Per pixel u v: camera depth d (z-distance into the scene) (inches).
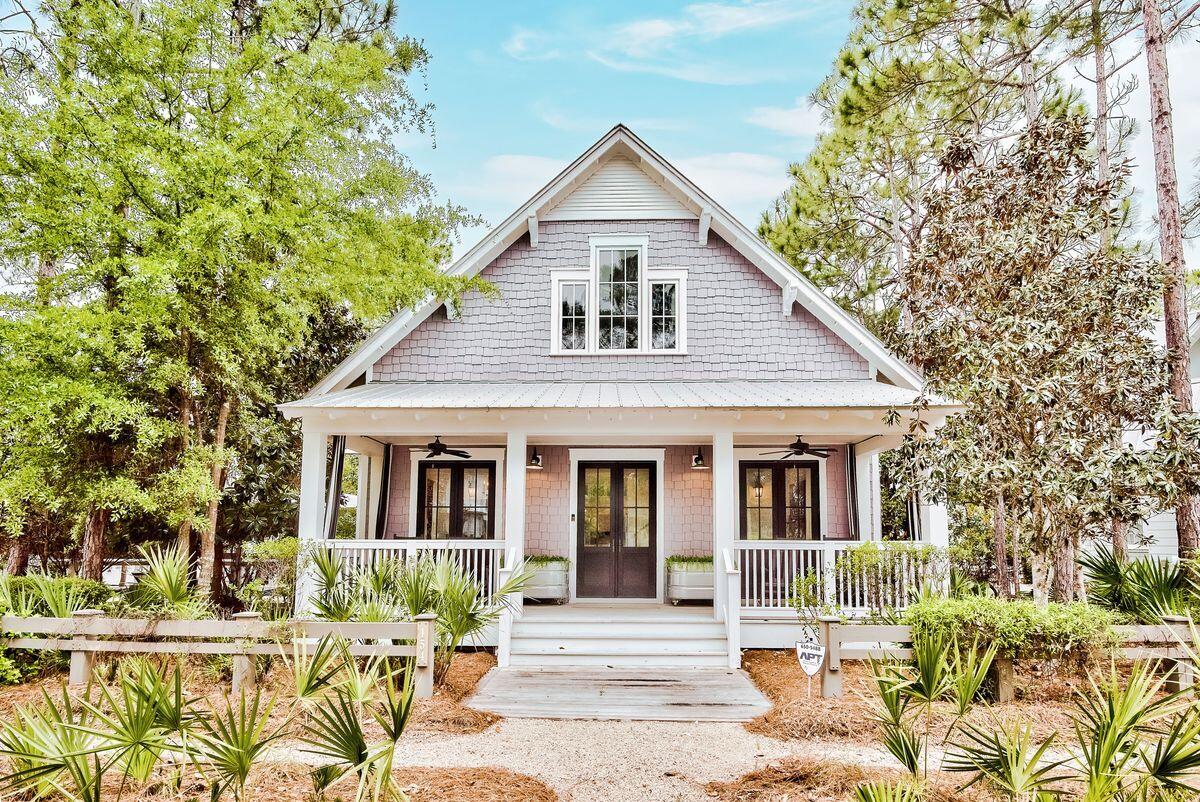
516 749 259.0
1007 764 154.1
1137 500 346.0
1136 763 200.7
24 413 353.7
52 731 157.6
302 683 185.9
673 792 217.2
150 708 151.9
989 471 341.1
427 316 523.5
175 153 386.6
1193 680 282.2
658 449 540.1
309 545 407.2
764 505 538.6
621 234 531.2
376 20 663.1
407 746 258.1
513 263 530.9
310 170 454.0
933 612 298.8
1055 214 370.9
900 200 851.4
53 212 371.6
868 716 243.3
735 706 316.8
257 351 468.8
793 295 515.8
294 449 656.4
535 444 524.1
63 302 431.5
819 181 844.0
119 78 382.3
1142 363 369.1
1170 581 331.9
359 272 440.1
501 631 393.4
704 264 527.5
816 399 435.5
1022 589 610.9
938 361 383.9
